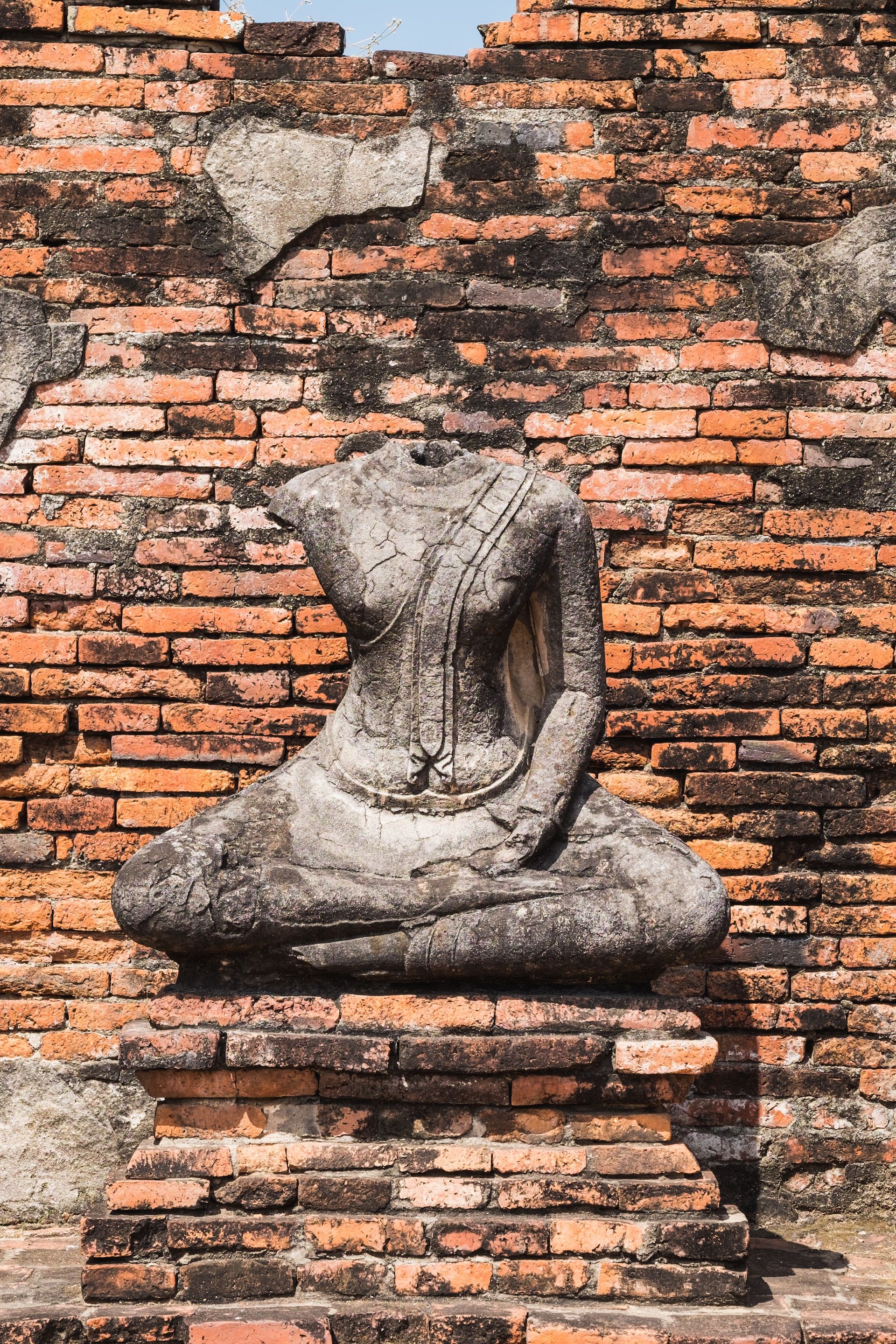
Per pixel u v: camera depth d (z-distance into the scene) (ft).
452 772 12.78
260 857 12.37
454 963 11.77
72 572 15.58
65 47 15.88
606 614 15.61
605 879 12.23
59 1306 11.50
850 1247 14.07
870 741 15.48
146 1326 11.12
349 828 12.63
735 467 15.74
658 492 15.71
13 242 15.80
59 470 15.65
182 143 15.87
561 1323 11.07
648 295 15.83
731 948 15.24
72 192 15.81
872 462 15.72
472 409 15.75
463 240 15.87
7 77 15.87
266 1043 11.76
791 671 15.57
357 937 11.93
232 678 15.53
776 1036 15.11
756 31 15.93
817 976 15.20
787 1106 15.02
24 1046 15.06
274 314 15.79
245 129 15.85
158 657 15.55
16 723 15.39
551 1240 11.53
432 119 15.92
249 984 12.14
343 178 15.84
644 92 15.96
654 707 15.58
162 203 15.83
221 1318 11.04
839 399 15.78
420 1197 11.66
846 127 15.93
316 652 15.55
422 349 15.79
